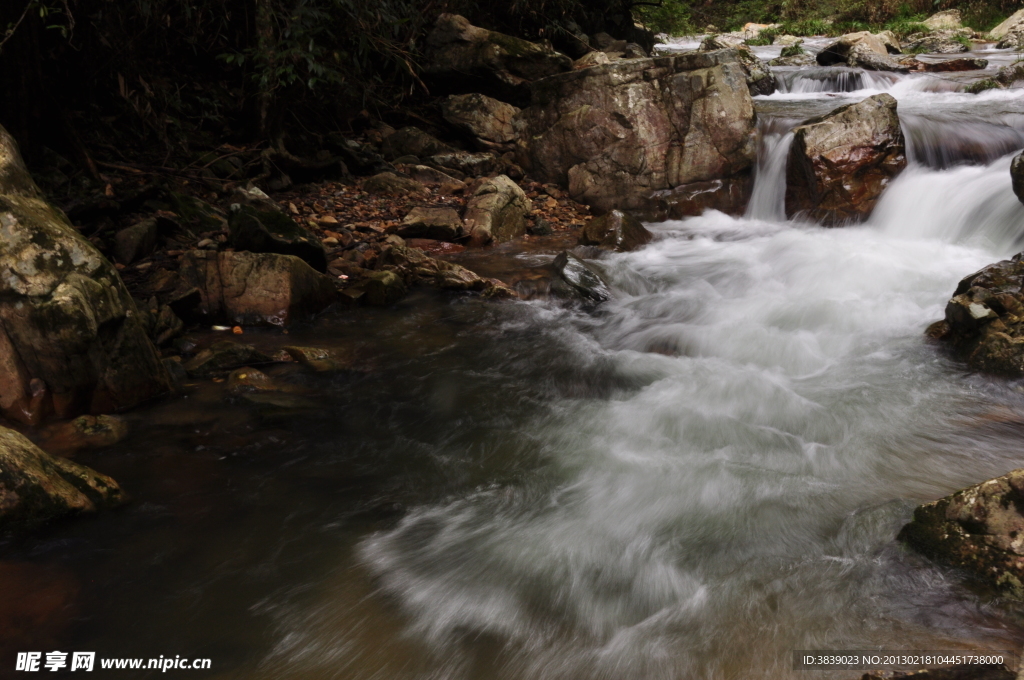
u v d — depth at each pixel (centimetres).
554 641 262
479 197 822
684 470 367
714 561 300
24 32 610
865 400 433
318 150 897
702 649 255
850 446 384
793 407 430
